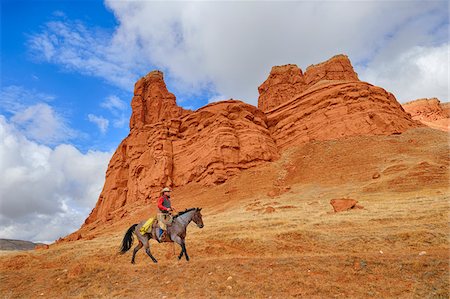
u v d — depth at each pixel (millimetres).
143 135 76812
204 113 69312
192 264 13102
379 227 18438
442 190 29047
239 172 56406
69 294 11984
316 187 43250
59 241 47219
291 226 22234
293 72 97875
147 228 13961
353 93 61812
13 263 20188
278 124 69000
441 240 14195
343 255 12773
